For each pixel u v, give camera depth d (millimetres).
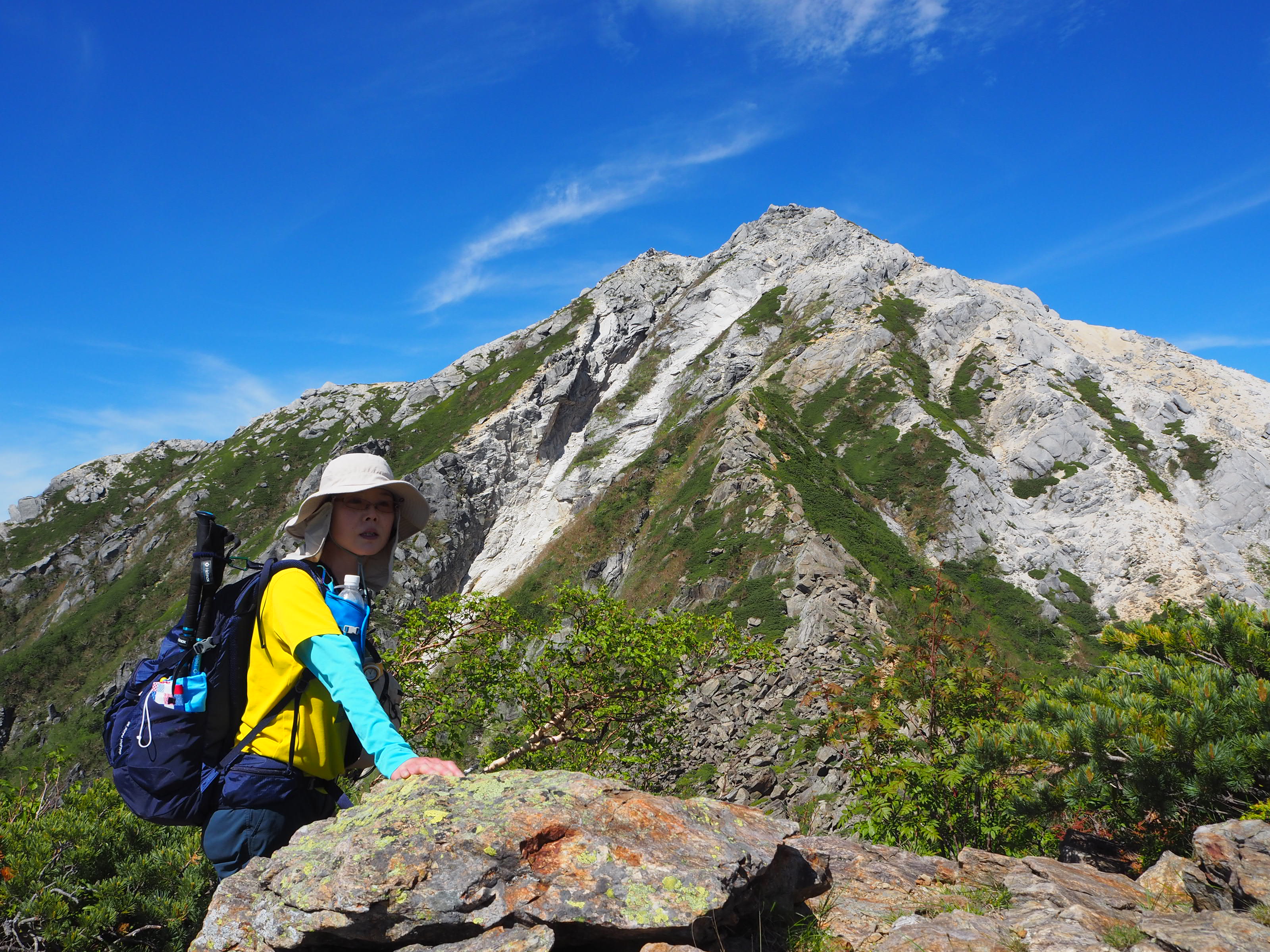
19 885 6398
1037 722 9969
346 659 2758
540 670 16297
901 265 147000
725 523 82438
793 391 123312
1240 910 4438
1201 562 91062
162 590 127938
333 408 161750
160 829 7453
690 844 3309
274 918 2830
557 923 2887
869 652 34469
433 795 3197
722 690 32531
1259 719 7680
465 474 126625
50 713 104562
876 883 4992
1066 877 5070
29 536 148750
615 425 135625
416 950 2818
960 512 95250
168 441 172875
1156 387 121375
